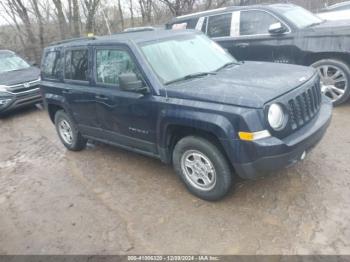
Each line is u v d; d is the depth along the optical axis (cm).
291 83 334
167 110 347
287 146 299
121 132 428
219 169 333
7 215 396
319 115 358
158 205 370
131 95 385
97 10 1669
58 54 520
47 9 1572
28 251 326
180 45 417
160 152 383
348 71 545
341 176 374
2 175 509
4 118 870
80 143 545
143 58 375
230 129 302
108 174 461
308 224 307
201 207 354
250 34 647
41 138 664
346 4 988
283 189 364
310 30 571
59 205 399
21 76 881
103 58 424
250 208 341
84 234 339
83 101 464
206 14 714
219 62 430
